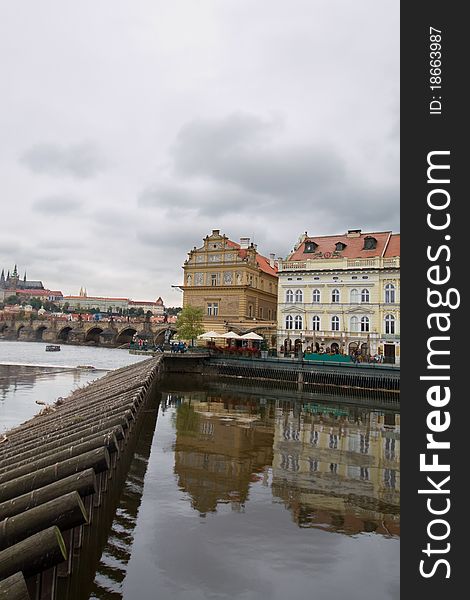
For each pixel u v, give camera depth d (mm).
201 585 8781
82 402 23531
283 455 19406
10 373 54938
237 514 12508
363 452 20484
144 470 16344
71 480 8164
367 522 12250
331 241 63062
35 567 6082
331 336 56844
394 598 8711
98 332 156375
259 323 65500
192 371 57094
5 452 14633
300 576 9344
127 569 9203
